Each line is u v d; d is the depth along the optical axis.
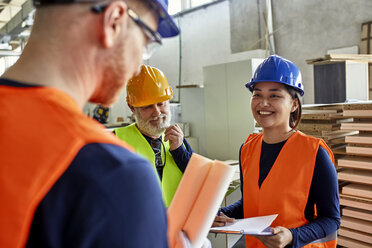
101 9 0.43
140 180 0.40
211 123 4.48
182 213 0.75
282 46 5.45
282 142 1.36
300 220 1.24
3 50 5.70
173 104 5.05
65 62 0.43
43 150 0.37
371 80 3.10
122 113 6.52
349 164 1.86
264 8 5.60
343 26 4.64
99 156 0.39
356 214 1.85
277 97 1.31
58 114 0.39
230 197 2.59
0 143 0.37
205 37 6.75
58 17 0.43
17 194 0.36
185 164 1.63
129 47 0.48
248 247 1.42
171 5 7.42
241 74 4.00
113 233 0.37
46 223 0.37
